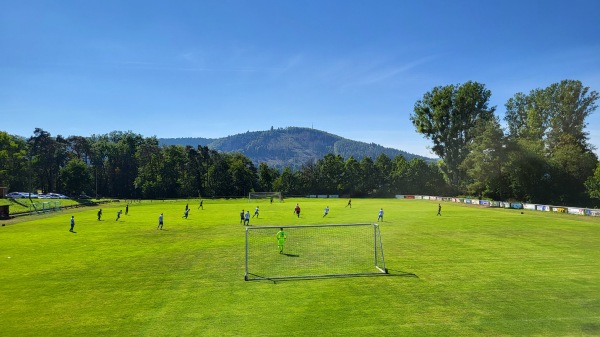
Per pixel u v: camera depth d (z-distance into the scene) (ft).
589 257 86.99
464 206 266.16
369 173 480.23
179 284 67.15
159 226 147.74
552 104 282.97
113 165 481.87
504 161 271.28
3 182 332.60
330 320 50.57
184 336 45.80
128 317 51.85
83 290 63.93
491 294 60.90
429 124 327.67
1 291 63.46
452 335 46.03
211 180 469.57
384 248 98.53
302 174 495.41
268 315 52.34
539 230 130.72
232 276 72.33
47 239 117.70
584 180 256.52
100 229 141.90
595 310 53.98
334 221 163.63
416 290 63.16
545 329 47.70
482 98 310.45
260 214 203.92
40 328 48.39
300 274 73.67
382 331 47.14
